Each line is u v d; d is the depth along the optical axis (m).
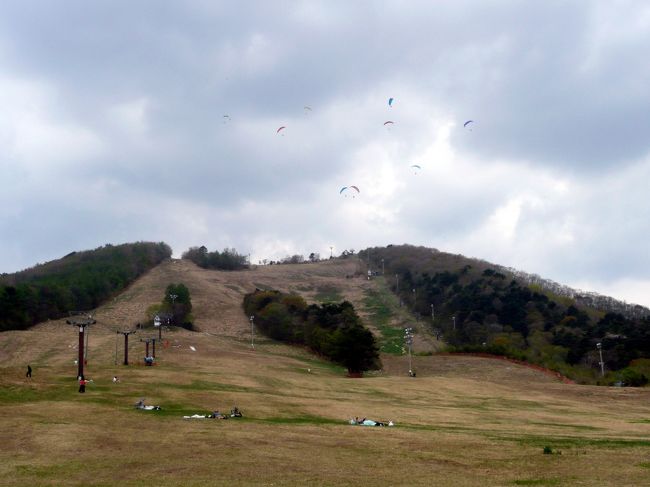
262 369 93.31
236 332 152.00
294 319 147.75
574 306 184.50
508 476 29.03
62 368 73.44
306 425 45.44
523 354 126.62
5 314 137.62
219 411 52.19
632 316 192.62
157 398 56.94
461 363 123.50
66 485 26.86
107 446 34.81
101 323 150.38
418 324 183.00
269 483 27.27
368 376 107.50
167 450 34.06
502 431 47.41
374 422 48.75
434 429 46.81
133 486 26.66
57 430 38.53
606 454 34.31
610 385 105.12
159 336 120.50
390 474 29.41
